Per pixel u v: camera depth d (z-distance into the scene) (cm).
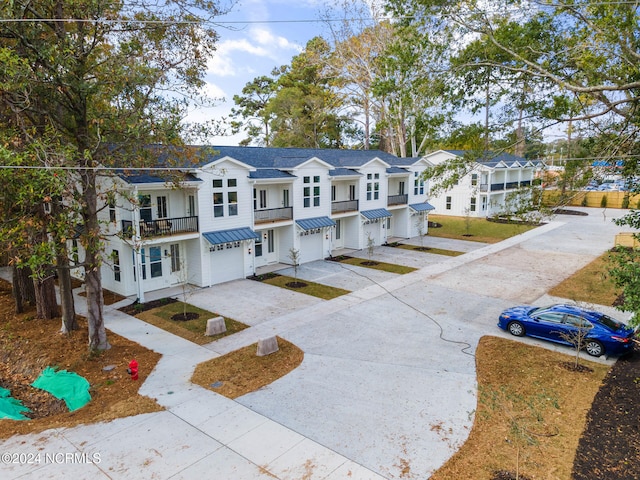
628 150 1152
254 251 2333
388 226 3397
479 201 4459
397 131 4312
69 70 1148
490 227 3934
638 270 848
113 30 1227
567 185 1288
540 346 1388
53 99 1227
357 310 1772
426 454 846
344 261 2688
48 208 1647
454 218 4522
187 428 948
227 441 898
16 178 1061
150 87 1295
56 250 1206
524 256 2781
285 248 2580
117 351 1377
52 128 1221
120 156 1334
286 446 879
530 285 2122
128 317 1703
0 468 818
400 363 1271
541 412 991
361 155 3425
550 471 783
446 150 4566
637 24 1120
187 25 1298
